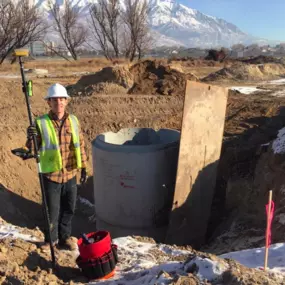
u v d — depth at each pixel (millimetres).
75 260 5215
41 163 4906
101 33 44875
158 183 8797
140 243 6398
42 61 46688
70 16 47250
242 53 92688
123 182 8688
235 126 15492
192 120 8727
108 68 20188
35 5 43781
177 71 20641
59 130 4934
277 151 9805
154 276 4336
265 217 8539
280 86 27188
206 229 9891
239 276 4012
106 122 15742
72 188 5262
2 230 6141
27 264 4898
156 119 16656
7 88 16344
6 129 13086
